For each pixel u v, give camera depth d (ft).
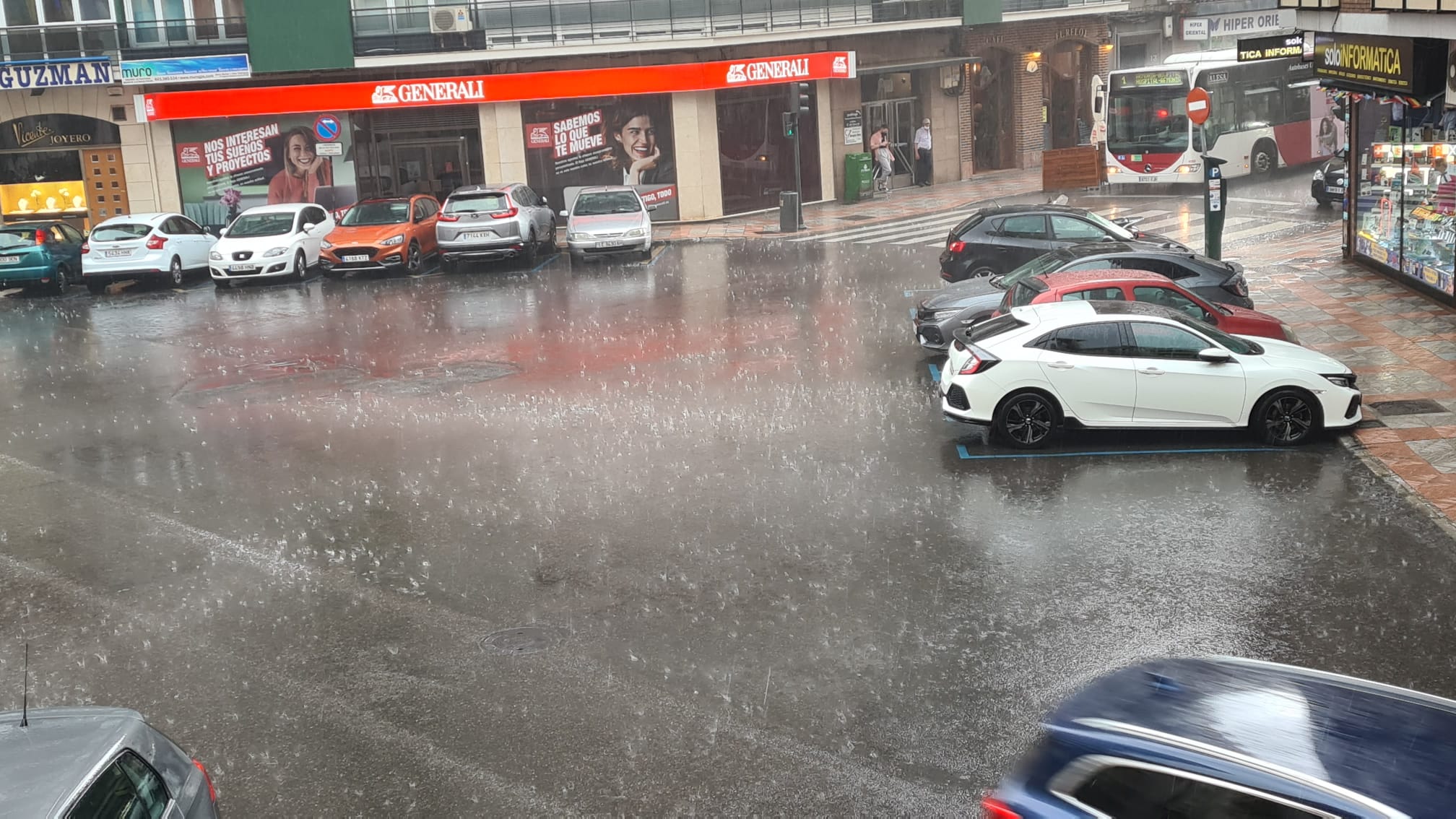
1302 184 109.40
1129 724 16.16
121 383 57.52
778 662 27.09
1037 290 48.37
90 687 26.99
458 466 42.47
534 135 110.83
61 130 106.73
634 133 112.27
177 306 80.74
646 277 83.87
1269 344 42.57
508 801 22.00
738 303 72.02
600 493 39.01
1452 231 57.36
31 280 86.69
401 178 110.93
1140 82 106.73
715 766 22.95
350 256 87.71
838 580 31.48
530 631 29.04
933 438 43.50
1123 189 115.34
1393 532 33.42
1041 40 138.00
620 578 32.07
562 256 97.35
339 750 23.95
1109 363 41.11
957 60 128.57
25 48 103.60
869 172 122.21
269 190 109.40
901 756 23.12
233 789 22.62
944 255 68.64
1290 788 14.49
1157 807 15.19
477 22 106.73
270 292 84.79
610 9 108.58
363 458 43.88
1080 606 29.45
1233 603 29.32
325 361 60.49
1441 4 43.39
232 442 46.70
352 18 105.81
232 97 105.91
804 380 52.54
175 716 25.57
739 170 116.26
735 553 33.53
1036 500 36.96
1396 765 14.89
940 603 29.91
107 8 103.60
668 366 56.29
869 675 26.32
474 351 61.46
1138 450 41.42
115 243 86.94
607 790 22.26
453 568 33.19
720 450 43.09
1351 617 28.40
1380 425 42.34
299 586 32.37
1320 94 115.85
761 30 111.65
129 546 35.88
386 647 28.45
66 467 44.21
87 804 14.74
